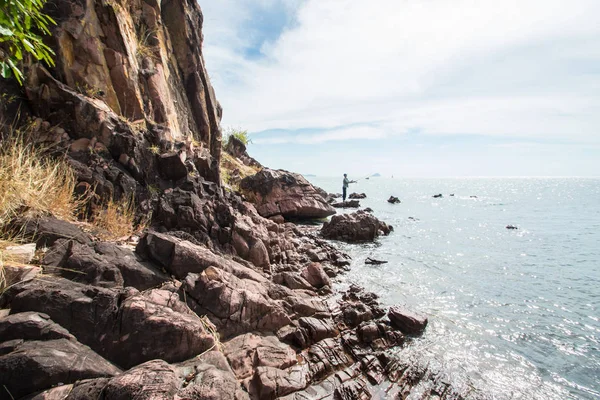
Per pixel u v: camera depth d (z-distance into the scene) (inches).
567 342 267.1
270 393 170.6
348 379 198.8
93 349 152.9
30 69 274.5
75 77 315.3
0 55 247.1
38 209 214.8
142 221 300.2
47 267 173.9
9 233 186.7
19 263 165.5
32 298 147.0
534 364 235.0
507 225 873.5
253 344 204.8
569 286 402.0
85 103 295.0
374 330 247.3
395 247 593.0
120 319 161.2
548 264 502.3
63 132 284.7
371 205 1355.8
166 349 164.7
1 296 149.2
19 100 271.4
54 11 306.0
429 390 199.2
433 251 567.5
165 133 387.9
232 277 238.7
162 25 511.8
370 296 325.4
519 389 207.2
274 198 798.5
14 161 209.9
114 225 266.2
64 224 214.7
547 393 204.8
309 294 319.0
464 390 202.1
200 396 135.4
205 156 447.5
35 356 122.6
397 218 987.9
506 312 322.0
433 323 290.0
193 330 172.6
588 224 919.7
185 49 573.6
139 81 409.4
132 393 121.6
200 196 360.2
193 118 589.3
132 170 317.7
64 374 126.0
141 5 456.1
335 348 227.0
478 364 231.3
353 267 451.2
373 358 221.6
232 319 212.5
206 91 657.0
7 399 117.1
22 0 144.2
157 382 128.3
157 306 175.6
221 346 194.7
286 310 258.5
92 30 335.6
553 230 812.6
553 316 315.9
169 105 468.4
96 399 120.6
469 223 914.1
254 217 463.8
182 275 233.1
